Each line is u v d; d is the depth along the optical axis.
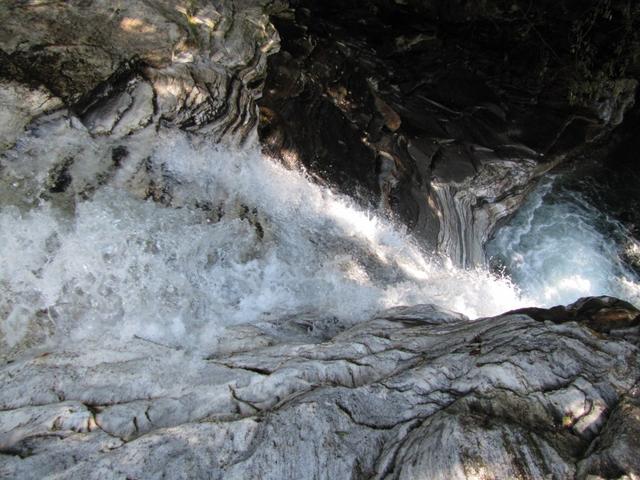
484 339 3.29
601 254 10.63
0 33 3.69
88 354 3.48
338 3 7.68
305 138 6.38
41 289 3.92
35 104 3.93
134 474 2.43
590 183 10.66
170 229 4.76
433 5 8.18
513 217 10.44
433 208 7.45
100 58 4.18
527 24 8.39
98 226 4.36
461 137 8.15
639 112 10.10
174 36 4.55
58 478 2.37
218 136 5.37
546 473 2.34
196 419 2.89
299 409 2.78
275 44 5.86
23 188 4.04
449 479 2.33
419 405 2.84
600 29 8.59
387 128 7.37
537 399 2.71
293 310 4.99
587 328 3.16
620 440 2.41
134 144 4.61
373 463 2.59
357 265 5.95
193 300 4.59
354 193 6.54
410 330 3.85
